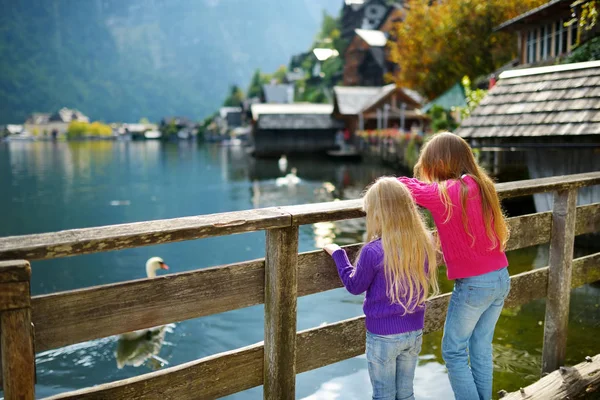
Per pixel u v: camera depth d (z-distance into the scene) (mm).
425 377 5203
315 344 2949
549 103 8156
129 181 34188
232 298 2650
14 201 25312
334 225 14992
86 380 5754
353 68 78250
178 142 161250
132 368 6023
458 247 2900
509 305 3922
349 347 3088
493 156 12562
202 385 2594
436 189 2863
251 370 2777
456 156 2961
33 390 2064
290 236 2711
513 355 5559
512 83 9172
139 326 2352
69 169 46062
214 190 27812
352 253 3061
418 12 29969
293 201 23109
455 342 3062
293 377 2854
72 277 10938
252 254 12531
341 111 55406
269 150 60031
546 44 15828
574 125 7445
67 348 6543
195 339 6828
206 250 12938
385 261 2605
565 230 4027
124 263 11922
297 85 107250
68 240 2062
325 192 25750
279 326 2744
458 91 24453
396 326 2650
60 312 2154
